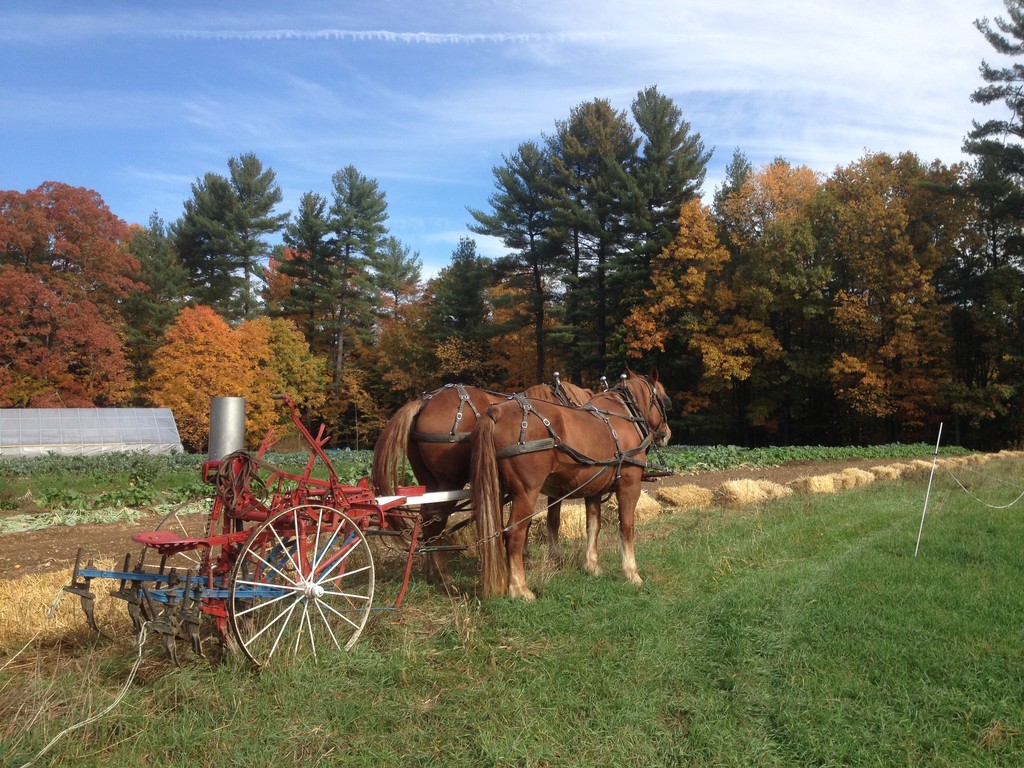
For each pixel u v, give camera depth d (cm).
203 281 5041
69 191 3756
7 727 411
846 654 539
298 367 4228
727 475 1998
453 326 4803
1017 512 1164
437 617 606
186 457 2611
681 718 452
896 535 966
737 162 4425
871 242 3381
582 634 568
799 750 412
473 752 402
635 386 852
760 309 3497
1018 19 3000
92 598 525
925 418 3709
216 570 522
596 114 4056
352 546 552
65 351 3578
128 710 431
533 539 927
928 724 440
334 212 4922
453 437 687
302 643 524
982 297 3491
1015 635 573
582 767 389
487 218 4081
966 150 3089
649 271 3838
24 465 2217
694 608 638
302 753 403
